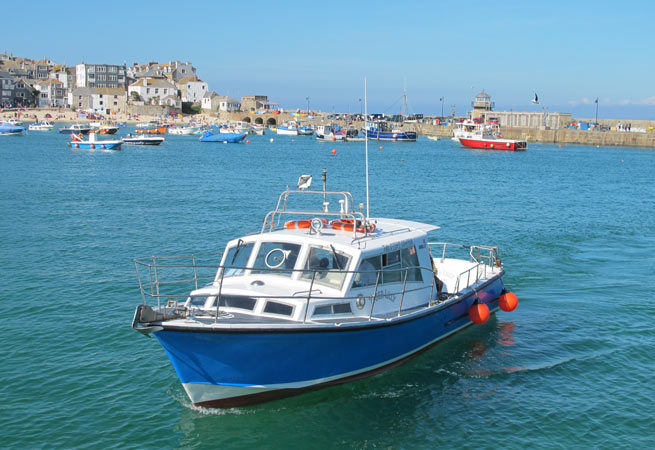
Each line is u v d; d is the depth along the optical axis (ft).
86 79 647.15
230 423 37.83
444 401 40.88
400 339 43.06
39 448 34.99
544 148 415.64
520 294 63.41
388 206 125.39
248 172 200.13
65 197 128.67
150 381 42.96
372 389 42.06
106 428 37.06
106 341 49.67
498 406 40.32
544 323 54.90
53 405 39.58
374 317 41.34
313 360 38.75
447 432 37.42
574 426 37.93
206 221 102.32
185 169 206.39
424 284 46.32
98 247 81.15
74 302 58.59
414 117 650.43
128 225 97.19
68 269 69.97
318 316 38.34
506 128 497.46
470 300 50.60
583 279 69.21
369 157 294.66
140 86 616.39
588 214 119.65
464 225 102.89
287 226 44.50
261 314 37.47
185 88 642.63
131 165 216.54
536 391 42.34
